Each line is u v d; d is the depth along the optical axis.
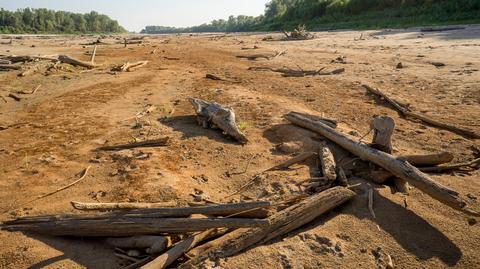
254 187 5.28
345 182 5.09
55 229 4.01
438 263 3.78
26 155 6.52
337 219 4.45
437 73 12.65
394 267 3.74
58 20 132.88
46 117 9.09
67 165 6.00
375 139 5.76
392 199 4.81
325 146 6.18
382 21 44.34
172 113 9.05
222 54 22.67
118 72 15.83
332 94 10.64
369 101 9.70
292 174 5.59
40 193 5.06
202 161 6.18
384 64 15.41
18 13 118.38
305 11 65.69
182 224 3.88
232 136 7.07
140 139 7.12
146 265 3.44
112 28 166.25
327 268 3.67
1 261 3.64
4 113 9.60
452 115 8.12
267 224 3.93
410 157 5.58
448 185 5.16
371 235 4.17
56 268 3.57
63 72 15.55
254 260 3.71
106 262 3.71
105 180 5.41
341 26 49.22
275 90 11.48
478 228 4.21
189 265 3.58
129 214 4.02
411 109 8.70
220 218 3.95
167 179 5.33
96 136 7.48
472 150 6.27
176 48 27.55
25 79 14.08
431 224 4.32
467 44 19.59
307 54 20.78
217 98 10.43
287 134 7.14
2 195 5.03
